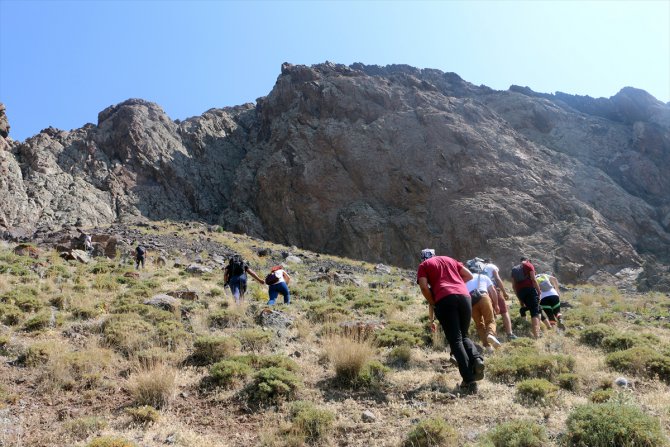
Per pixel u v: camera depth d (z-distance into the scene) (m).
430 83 62.28
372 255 46.34
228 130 68.69
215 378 6.20
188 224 38.78
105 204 50.72
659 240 45.59
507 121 60.09
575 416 4.62
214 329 8.82
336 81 60.34
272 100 64.81
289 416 5.19
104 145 58.72
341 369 6.23
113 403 5.61
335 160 53.50
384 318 10.92
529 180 48.91
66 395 5.84
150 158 58.00
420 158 51.41
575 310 12.72
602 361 7.21
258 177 54.66
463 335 5.96
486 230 44.09
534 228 44.66
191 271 17.22
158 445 4.56
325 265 27.03
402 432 4.77
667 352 7.22
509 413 5.14
